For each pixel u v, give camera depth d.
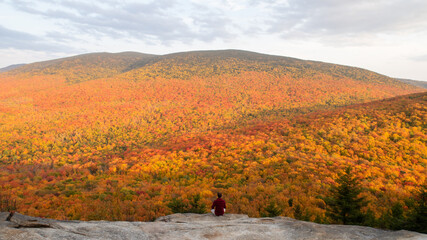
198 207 12.55
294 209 16.00
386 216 10.09
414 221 8.77
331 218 12.77
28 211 16.14
